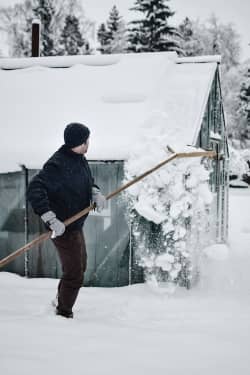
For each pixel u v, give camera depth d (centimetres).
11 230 518
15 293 429
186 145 479
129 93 563
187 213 454
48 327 296
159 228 473
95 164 489
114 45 3344
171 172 449
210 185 654
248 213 1242
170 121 525
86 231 494
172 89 585
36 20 953
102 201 354
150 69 601
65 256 338
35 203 315
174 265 454
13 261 517
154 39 2400
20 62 686
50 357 238
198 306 392
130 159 474
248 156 1495
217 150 717
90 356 241
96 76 613
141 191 461
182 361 239
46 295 422
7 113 583
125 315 357
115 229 487
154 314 363
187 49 3106
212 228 653
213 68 616
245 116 2791
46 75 643
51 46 3042
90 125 528
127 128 509
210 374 221
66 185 330
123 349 256
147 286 466
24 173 509
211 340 281
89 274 493
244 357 248
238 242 794
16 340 265
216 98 688
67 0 3131
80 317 347
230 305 396
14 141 531
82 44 3209
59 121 549
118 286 488
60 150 338
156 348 260
